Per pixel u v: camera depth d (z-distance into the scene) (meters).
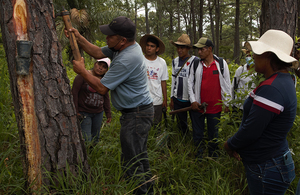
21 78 1.67
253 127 1.58
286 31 2.71
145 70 2.23
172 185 2.46
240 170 2.70
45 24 1.77
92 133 3.03
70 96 1.94
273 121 1.59
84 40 2.32
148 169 2.41
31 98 1.71
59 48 1.86
